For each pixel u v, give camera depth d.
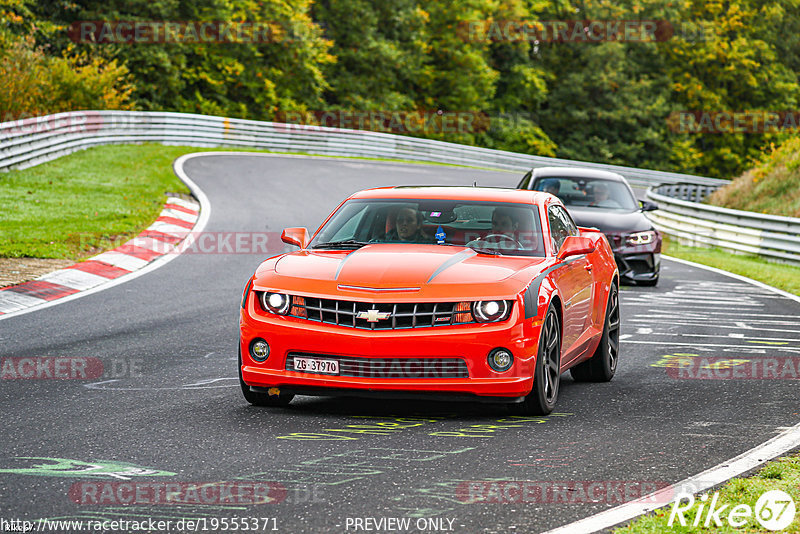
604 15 159.00
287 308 14.10
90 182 49.94
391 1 134.75
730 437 13.17
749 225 47.22
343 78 129.25
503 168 107.44
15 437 12.67
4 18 84.25
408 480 10.83
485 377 13.66
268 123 86.12
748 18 176.12
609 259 19.19
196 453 11.94
